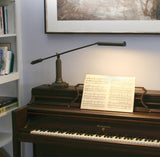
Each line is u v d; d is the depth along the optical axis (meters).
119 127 2.27
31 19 2.82
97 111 2.32
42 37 2.83
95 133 2.30
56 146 2.67
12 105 2.80
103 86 2.43
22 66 2.91
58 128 2.38
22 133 2.34
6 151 2.94
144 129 2.22
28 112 2.44
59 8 2.71
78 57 2.77
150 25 2.55
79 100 2.46
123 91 2.38
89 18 2.66
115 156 2.51
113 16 2.61
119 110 2.32
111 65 2.71
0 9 2.66
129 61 2.66
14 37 2.83
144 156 2.46
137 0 2.55
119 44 2.34
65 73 2.82
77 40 2.75
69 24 2.71
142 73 2.65
